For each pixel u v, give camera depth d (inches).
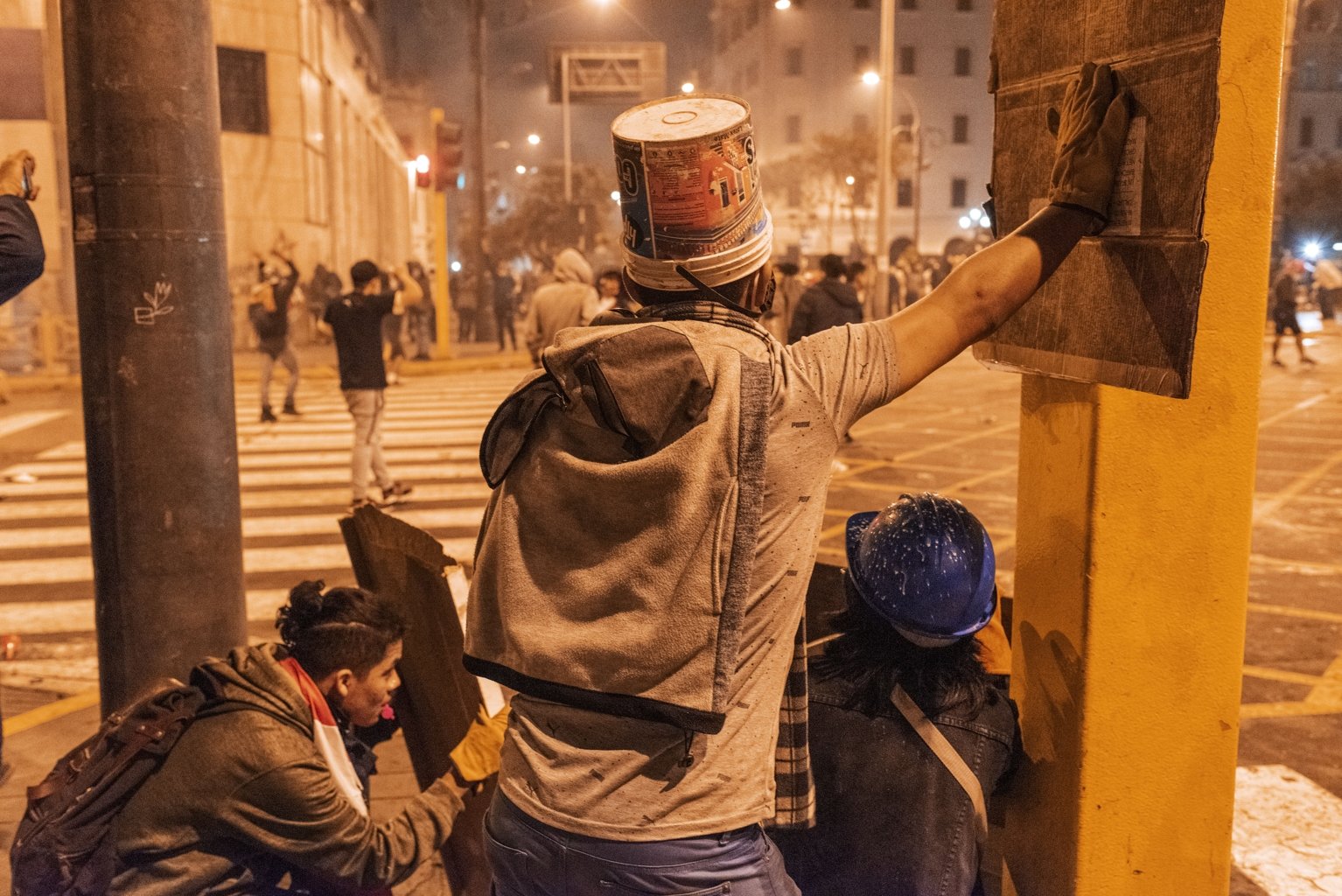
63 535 338.3
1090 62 69.6
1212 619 82.5
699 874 58.4
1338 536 320.8
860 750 78.1
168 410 135.4
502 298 1064.2
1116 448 79.3
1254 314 79.4
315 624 102.4
